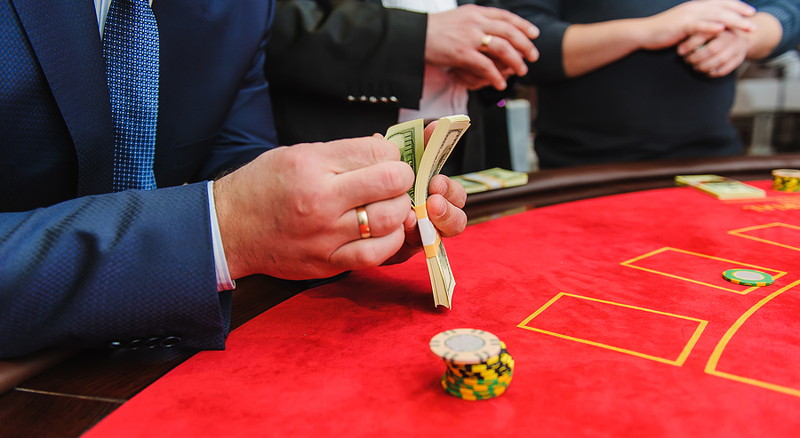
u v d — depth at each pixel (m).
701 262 1.19
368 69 1.89
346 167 0.82
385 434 0.64
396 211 0.84
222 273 0.85
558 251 1.27
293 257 0.85
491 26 1.87
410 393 0.72
